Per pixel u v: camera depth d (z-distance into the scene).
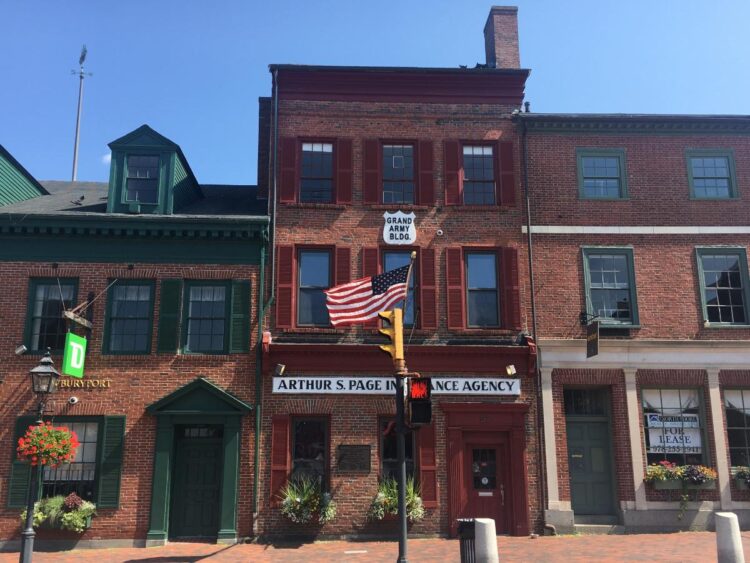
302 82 18.42
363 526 15.91
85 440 16.06
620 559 12.78
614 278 17.81
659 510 16.41
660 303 17.62
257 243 17.28
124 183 17.70
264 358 16.42
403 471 10.74
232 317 16.78
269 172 17.98
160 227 16.92
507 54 19.97
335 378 16.58
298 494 15.72
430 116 18.42
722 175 18.58
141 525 15.53
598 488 16.91
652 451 16.95
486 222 17.86
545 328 17.33
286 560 13.53
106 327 16.58
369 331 16.97
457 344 16.92
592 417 17.27
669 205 18.22
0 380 16.06
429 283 17.39
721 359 17.27
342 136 18.20
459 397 16.72
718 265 18.03
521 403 16.62
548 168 18.31
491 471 16.58
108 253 16.95
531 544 14.80
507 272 17.52
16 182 18.83
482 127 18.47
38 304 16.70
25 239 16.86
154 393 16.25
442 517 16.11
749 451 16.97
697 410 17.23
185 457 16.36
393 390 16.61
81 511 15.26
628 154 18.52
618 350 17.16
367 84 18.50
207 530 16.00
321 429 16.61
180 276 16.95
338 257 17.38
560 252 17.80
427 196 17.91
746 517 16.41
